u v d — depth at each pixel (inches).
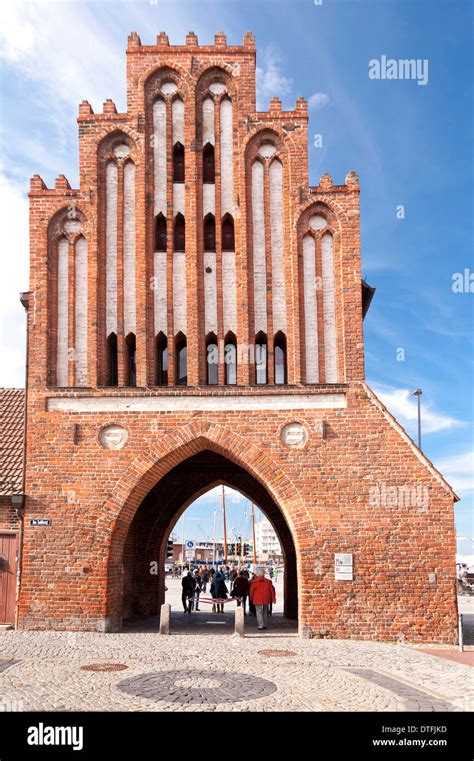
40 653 547.8
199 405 695.1
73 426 695.1
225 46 765.3
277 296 725.9
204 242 744.3
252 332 714.2
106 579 669.9
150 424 693.3
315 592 655.1
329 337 714.2
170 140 756.0
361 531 665.0
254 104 754.2
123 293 725.9
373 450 679.1
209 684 439.8
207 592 1551.4
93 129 748.0
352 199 729.6
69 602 667.4
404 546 661.3
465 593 1594.5
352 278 714.8
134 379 724.0
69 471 688.4
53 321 719.7
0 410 902.4
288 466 679.1
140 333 710.5
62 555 674.8
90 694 406.9
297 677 466.9
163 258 734.5
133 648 583.2
